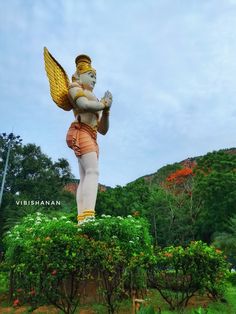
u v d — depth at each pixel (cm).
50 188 4053
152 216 3534
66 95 1290
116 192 3266
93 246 790
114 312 825
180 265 875
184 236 3597
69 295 846
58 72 1322
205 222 3384
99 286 862
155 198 3553
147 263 862
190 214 3606
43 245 760
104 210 3036
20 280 893
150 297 983
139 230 1091
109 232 1006
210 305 923
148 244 1076
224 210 3219
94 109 1240
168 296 961
